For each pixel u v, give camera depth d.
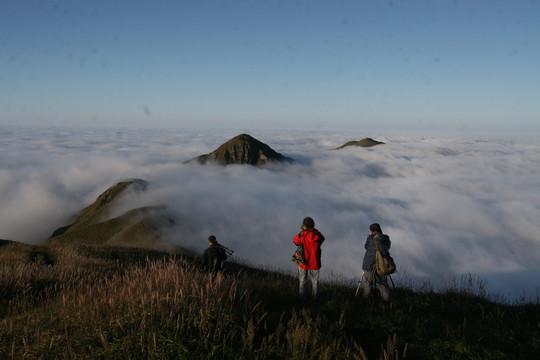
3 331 4.84
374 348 4.77
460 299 7.47
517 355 4.75
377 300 7.17
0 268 9.27
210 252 8.50
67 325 4.68
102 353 3.86
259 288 7.62
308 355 4.08
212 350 3.91
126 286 5.72
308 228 7.23
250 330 4.29
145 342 4.04
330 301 6.68
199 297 5.02
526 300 7.74
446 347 4.77
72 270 9.90
